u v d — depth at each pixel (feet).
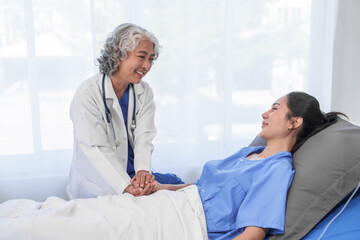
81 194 6.08
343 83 8.35
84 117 5.41
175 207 4.63
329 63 8.41
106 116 5.62
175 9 7.61
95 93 5.56
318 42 8.35
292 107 4.91
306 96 5.00
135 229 4.24
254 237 4.22
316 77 8.48
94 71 7.47
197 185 5.40
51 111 7.39
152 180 5.32
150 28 7.59
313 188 4.49
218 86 8.03
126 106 5.92
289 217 4.37
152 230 4.29
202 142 8.17
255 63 8.25
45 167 7.54
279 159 4.74
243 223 4.30
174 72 7.82
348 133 4.83
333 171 4.54
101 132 5.49
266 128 5.04
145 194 5.09
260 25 8.12
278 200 4.34
